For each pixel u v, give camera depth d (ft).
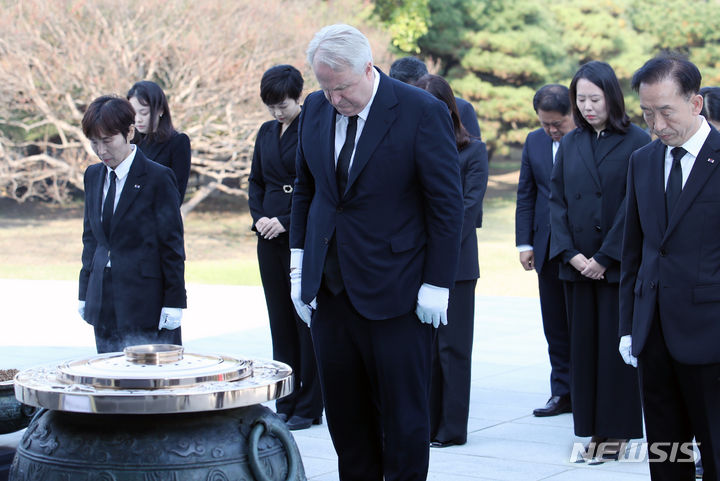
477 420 17.60
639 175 11.19
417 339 10.59
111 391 7.64
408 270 10.43
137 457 7.63
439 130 10.36
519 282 45.80
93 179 14.08
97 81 53.52
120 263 13.64
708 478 10.75
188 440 7.74
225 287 41.68
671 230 10.69
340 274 10.57
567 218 14.85
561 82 68.23
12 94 55.36
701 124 10.69
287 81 16.47
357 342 10.64
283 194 16.80
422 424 10.69
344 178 10.48
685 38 68.59
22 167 60.54
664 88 10.25
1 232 61.57
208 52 53.93
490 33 67.26
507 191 74.43
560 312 18.19
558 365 18.33
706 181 10.55
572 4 69.00
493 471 14.11
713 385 10.56
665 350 10.90
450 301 15.48
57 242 59.16
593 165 14.56
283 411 17.21
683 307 10.59
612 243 14.06
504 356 24.81
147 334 13.70
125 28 54.95
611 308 14.26
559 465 14.47
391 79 10.57
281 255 16.81
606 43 67.87
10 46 53.78
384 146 10.30
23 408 11.62
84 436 7.78
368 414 11.24
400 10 65.10
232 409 8.15
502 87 67.77
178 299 13.89
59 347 26.02
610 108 14.49
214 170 64.18
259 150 17.16
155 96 16.44
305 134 10.96
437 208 10.34
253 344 26.14
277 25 55.83
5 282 44.55
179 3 54.60
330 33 9.86
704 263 10.57
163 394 7.47
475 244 15.67
